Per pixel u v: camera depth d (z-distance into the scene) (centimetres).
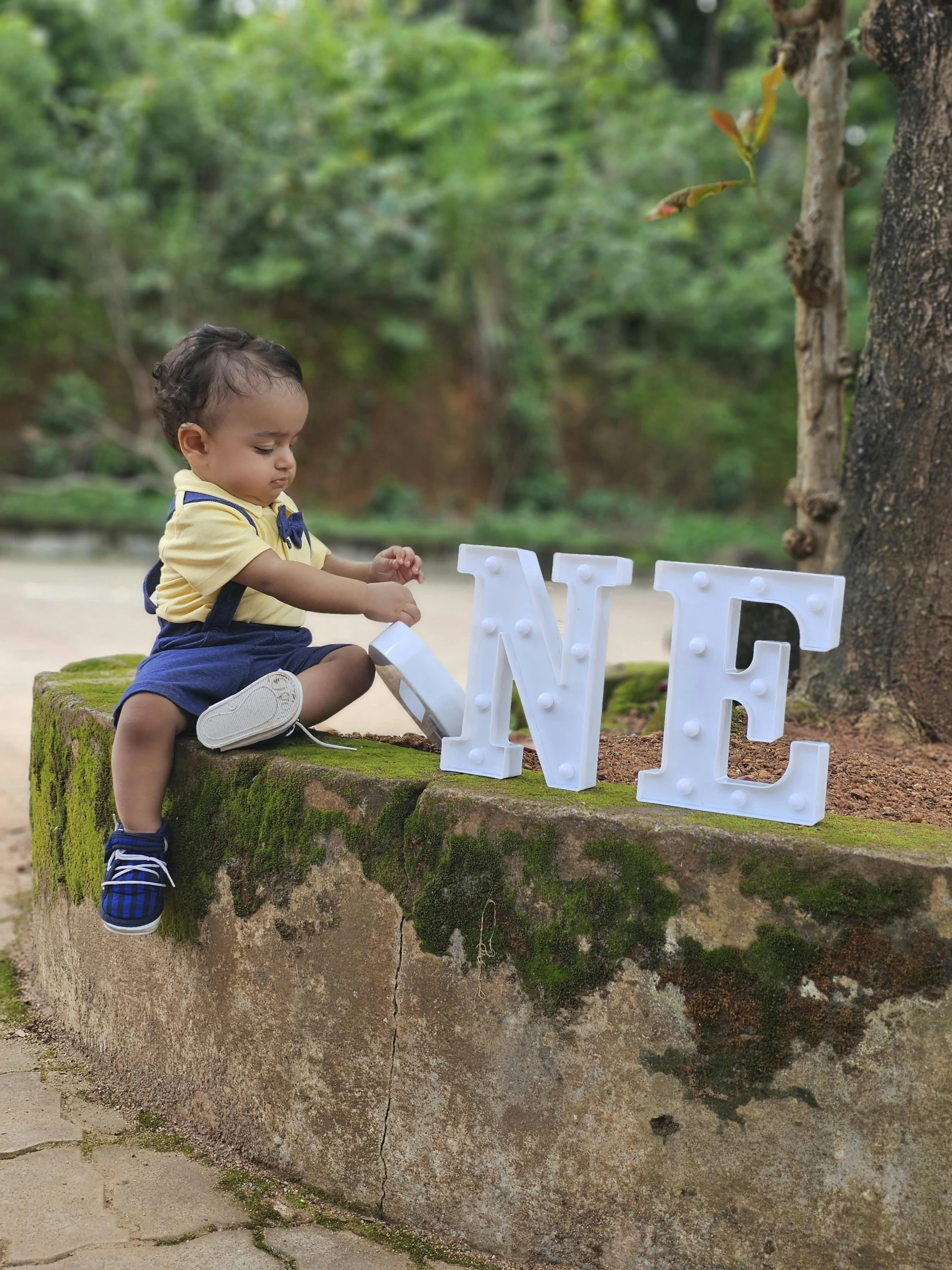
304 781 206
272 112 1742
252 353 221
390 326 1777
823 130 347
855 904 167
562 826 184
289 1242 192
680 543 1777
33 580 1086
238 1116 219
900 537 312
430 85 1897
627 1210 182
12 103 1514
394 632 224
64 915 264
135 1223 194
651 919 178
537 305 1948
